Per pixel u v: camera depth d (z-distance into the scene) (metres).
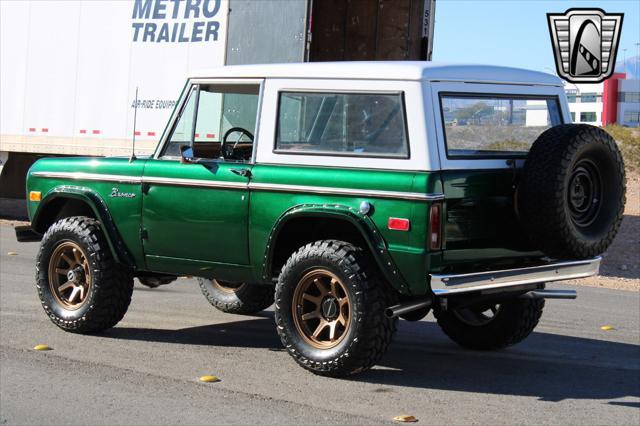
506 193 6.48
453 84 6.34
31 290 9.88
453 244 6.15
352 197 6.25
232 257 6.91
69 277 7.75
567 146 6.12
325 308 6.42
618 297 10.98
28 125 16.08
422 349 7.64
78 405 5.74
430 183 5.99
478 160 6.35
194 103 7.22
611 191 6.45
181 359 7.02
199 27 13.73
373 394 6.12
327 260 6.27
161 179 7.19
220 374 6.57
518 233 6.55
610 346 7.93
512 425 5.51
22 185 17.25
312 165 6.48
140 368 6.70
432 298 6.37
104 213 7.53
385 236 6.11
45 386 6.16
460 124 6.34
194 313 8.95
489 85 6.56
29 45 16.08
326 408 5.76
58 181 7.84
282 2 12.82
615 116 76.62
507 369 6.98
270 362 6.98
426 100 6.16
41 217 8.12
